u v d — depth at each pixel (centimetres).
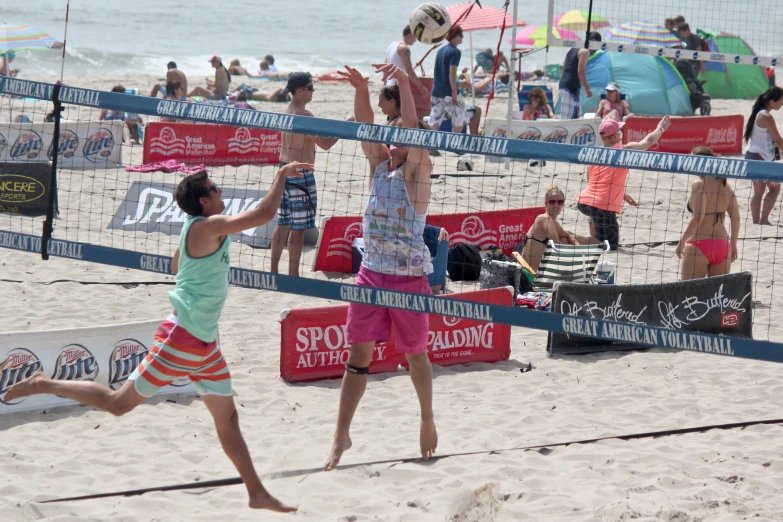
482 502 979
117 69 7044
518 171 3278
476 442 1177
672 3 7656
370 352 1086
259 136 3322
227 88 4819
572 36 5038
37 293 1795
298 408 1296
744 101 5622
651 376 1474
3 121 3459
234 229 891
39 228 2245
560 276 1833
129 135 3553
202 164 3231
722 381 1452
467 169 3212
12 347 1219
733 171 932
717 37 5850
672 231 2558
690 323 1617
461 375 1466
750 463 1127
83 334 1277
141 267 1128
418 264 1067
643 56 4841
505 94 5634
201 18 12000
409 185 1062
